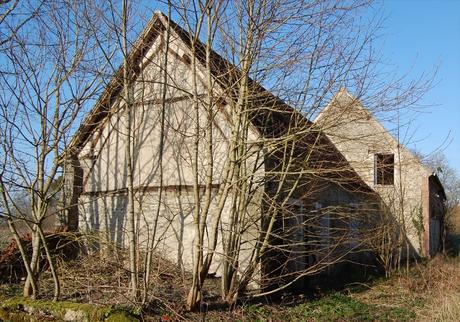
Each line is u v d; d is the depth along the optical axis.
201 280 8.55
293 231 10.44
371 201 15.48
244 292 9.81
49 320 5.85
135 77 10.68
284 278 11.14
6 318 6.05
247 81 9.00
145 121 12.55
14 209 8.84
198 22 8.84
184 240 11.66
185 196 11.77
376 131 9.83
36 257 8.81
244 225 9.35
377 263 17.55
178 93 11.77
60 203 13.33
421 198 20.73
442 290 11.95
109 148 13.25
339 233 12.88
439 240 25.78
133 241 8.66
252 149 9.70
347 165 9.45
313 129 8.50
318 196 13.18
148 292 8.47
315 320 9.06
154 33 11.81
